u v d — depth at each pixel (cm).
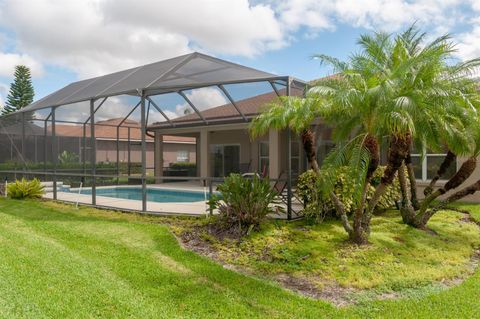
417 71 688
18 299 456
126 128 2155
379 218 1009
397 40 771
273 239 778
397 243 785
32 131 1694
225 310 468
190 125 1878
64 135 1811
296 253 707
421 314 477
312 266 653
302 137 784
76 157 1869
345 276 616
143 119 1089
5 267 565
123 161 2147
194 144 2867
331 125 904
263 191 848
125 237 802
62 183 1795
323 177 743
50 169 1738
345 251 720
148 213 1057
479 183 886
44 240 750
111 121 1986
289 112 744
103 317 429
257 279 595
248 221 823
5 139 1767
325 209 928
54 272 558
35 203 1291
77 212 1108
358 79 659
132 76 1370
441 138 823
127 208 1138
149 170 2311
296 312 474
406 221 934
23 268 566
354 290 570
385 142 966
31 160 1677
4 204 1264
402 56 756
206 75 1273
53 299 464
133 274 578
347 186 903
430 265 683
